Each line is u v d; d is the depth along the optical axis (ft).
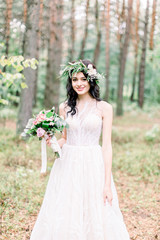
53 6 33.68
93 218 8.50
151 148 26.07
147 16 45.83
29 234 11.02
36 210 12.84
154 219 13.03
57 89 37.81
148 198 15.48
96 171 8.73
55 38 35.91
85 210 8.60
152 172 19.77
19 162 19.07
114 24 52.49
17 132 25.81
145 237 11.37
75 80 8.80
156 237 11.28
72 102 9.08
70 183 8.67
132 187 17.12
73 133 8.91
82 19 53.06
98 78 8.85
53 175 9.21
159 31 39.17
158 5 38.52
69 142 9.09
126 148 26.61
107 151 8.82
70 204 8.57
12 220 11.85
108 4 40.65
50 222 8.79
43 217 8.96
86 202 8.63
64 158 9.02
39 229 8.94
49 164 19.02
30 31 24.34
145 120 52.65
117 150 25.48
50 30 35.37
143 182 18.06
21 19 23.77
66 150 9.04
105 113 8.93
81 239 8.38
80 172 8.70
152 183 17.89
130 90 120.47
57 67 36.91
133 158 22.67
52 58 37.78
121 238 8.75
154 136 29.84
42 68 62.23
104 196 8.46
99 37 54.65
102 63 78.74
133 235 11.50
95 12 48.11
